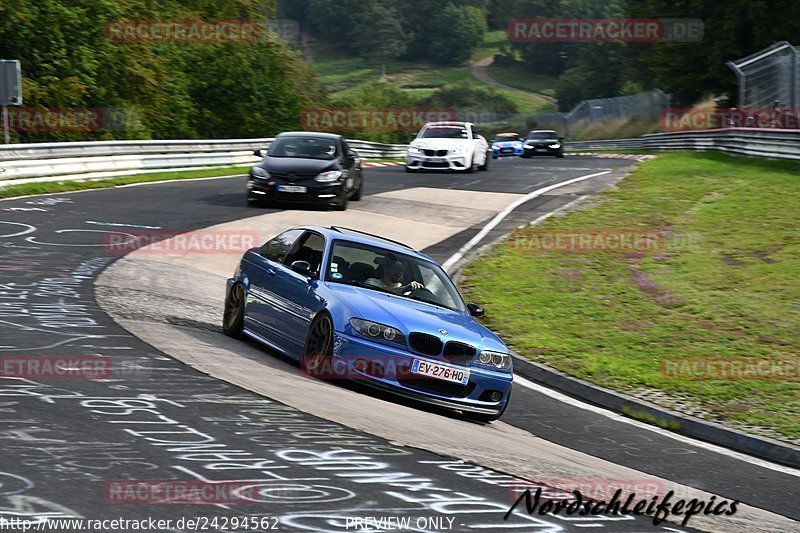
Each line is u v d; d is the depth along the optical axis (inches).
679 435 773.3
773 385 890.7
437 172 2792.8
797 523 529.3
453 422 658.2
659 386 884.6
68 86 3137.3
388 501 408.5
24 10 3048.7
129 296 983.0
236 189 2135.8
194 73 4183.1
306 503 390.3
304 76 6565.0
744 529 483.8
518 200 2122.3
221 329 904.9
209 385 606.5
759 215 1775.3
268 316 800.3
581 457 628.7
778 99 2984.7
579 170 2923.2
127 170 2306.8
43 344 686.5
